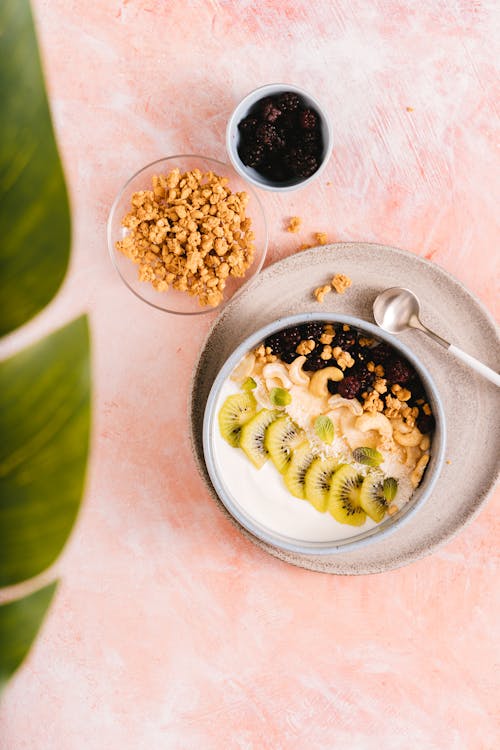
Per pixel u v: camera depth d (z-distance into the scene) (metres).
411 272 0.81
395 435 0.80
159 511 0.85
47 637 0.85
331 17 0.83
